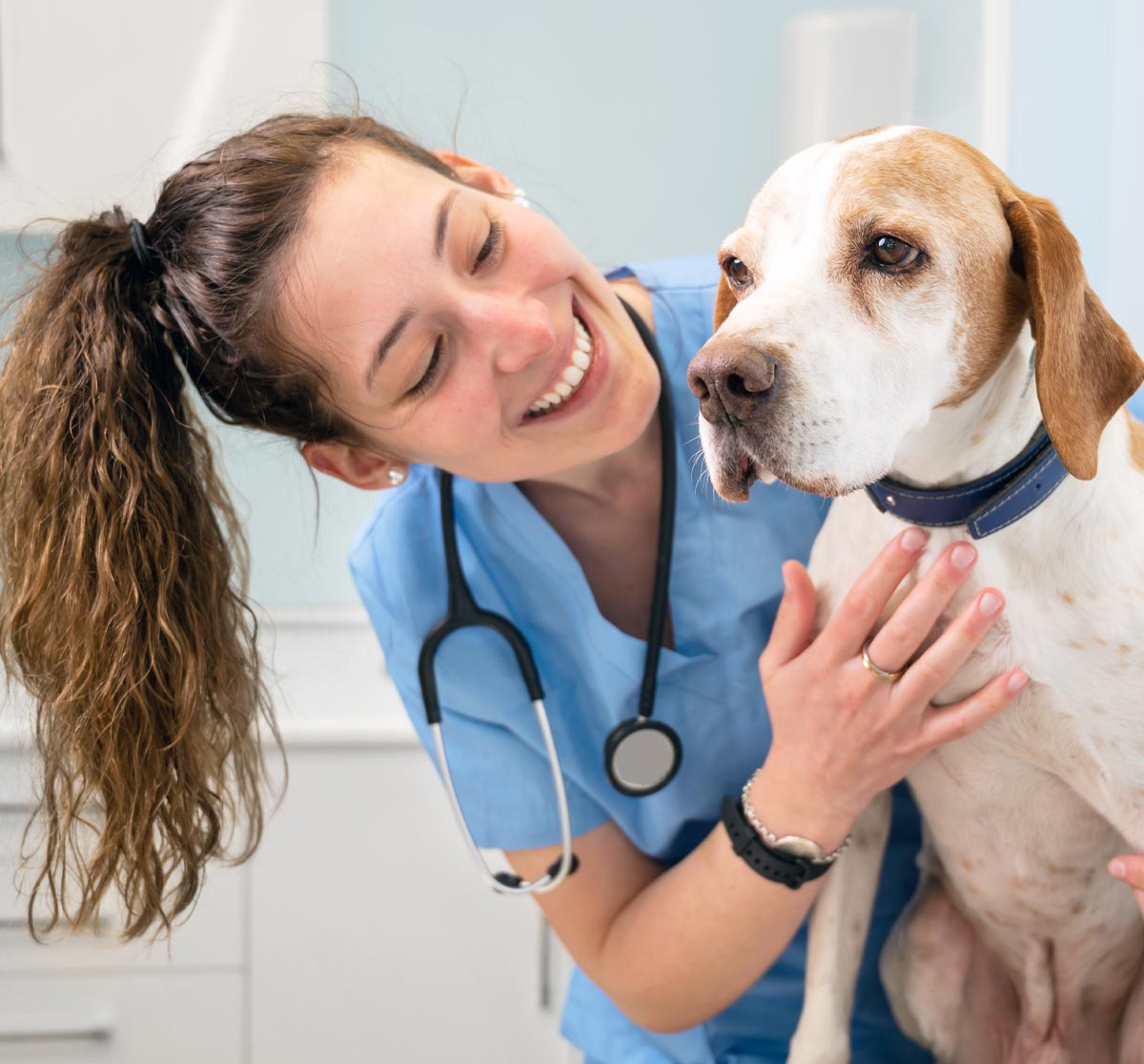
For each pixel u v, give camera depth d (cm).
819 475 88
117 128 190
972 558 98
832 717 105
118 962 187
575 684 123
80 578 106
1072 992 123
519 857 127
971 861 119
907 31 197
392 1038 191
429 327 100
